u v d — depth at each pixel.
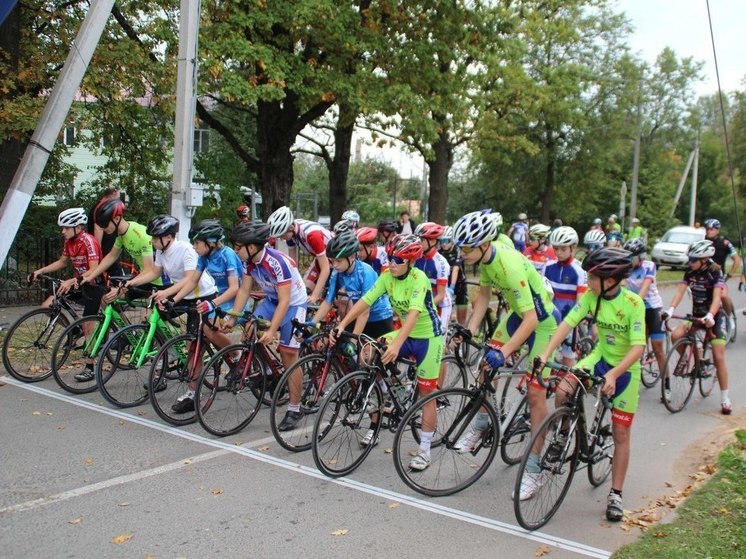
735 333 10.12
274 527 3.56
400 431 4.06
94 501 3.79
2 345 6.28
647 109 38.81
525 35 22.00
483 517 3.81
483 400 4.14
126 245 6.05
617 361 4.01
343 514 3.76
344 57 12.83
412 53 13.42
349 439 4.61
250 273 5.18
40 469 4.21
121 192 13.23
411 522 3.70
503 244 4.71
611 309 3.91
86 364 6.04
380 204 36.94
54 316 6.36
